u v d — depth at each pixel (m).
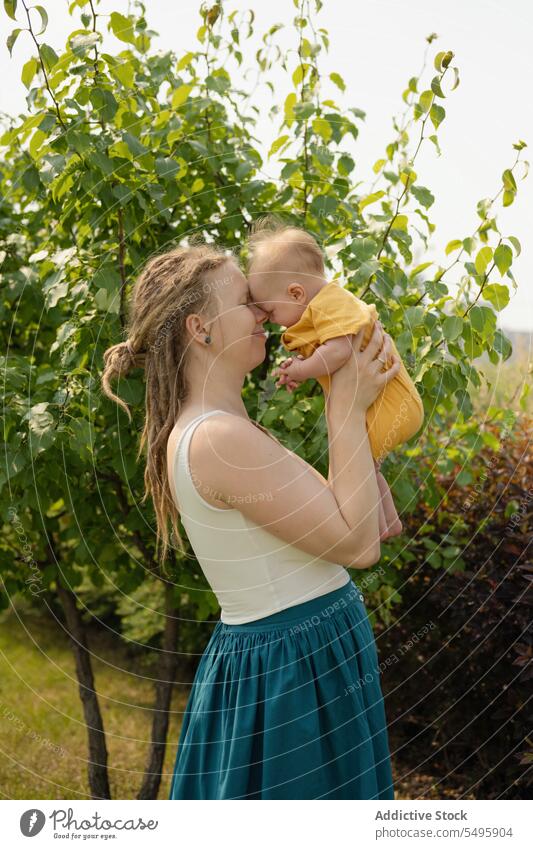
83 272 2.19
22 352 2.78
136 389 2.13
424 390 2.21
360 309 1.59
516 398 3.08
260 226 2.10
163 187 2.16
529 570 2.65
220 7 2.21
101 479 2.57
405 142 2.21
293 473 1.44
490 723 3.02
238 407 1.57
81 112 2.08
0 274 2.46
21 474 2.26
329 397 1.54
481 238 1.98
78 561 2.68
